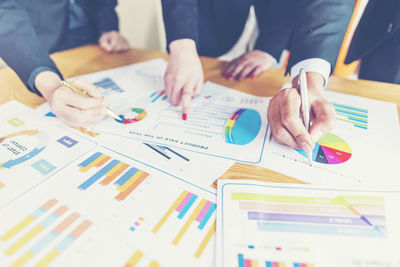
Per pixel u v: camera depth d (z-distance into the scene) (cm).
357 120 46
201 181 34
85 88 48
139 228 28
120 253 25
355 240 27
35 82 51
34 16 72
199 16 87
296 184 33
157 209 30
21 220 28
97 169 35
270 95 55
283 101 42
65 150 39
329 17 50
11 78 61
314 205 30
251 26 126
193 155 38
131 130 44
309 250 26
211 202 31
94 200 31
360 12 95
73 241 26
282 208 30
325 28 50
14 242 26
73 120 44
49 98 48
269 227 28
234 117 48
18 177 34
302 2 54
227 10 82
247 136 43
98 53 79
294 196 32
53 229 27
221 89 58
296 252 26
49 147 40
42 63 52
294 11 74
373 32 65
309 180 34
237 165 37
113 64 71
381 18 63
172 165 36
